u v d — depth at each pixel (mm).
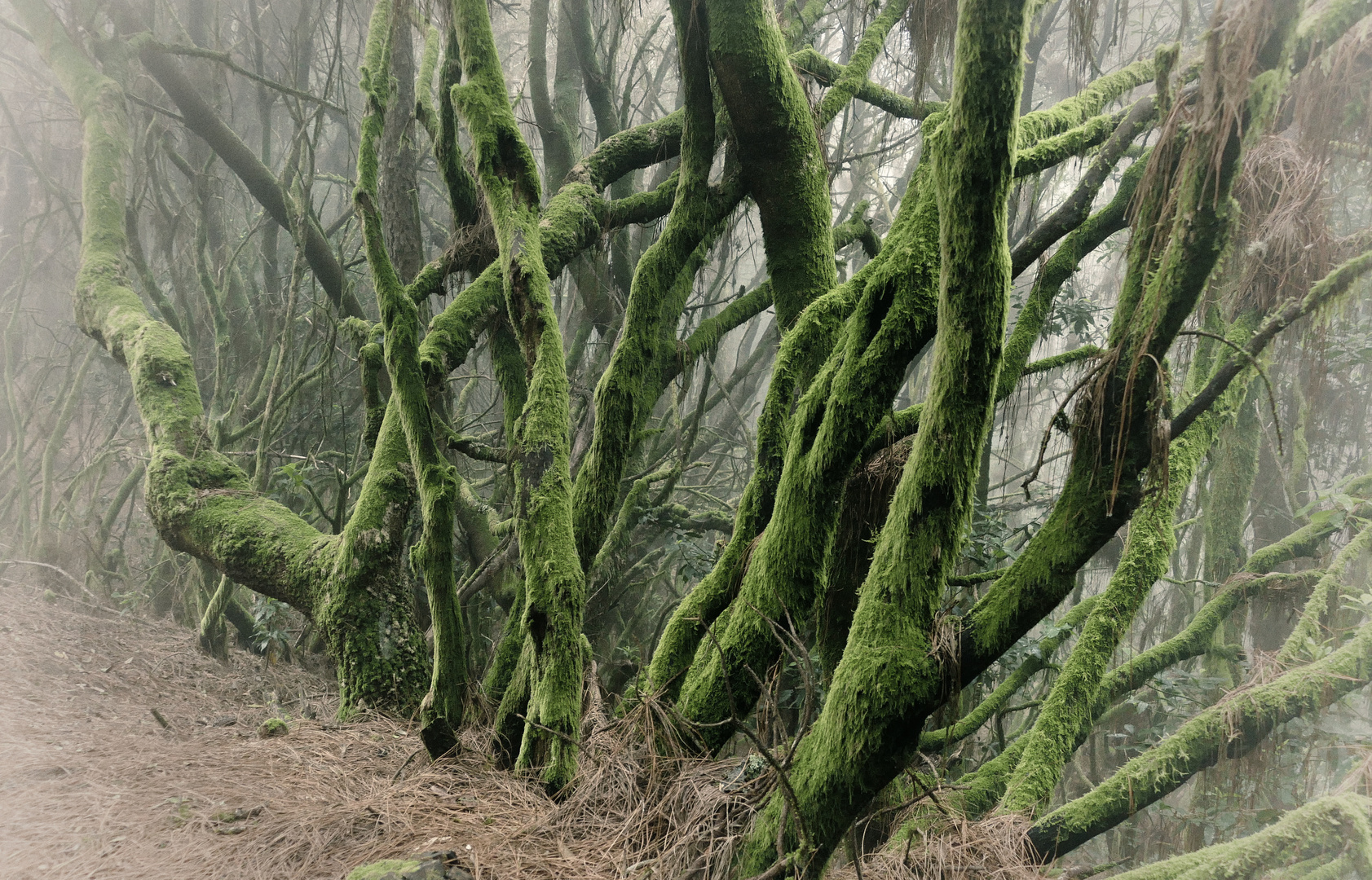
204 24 9758
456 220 5289
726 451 10242
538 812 3361
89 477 9289
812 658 4473
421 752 4016
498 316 5215
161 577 8172
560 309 9125
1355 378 6375
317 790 3465
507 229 3873
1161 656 5004
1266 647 6641
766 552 3293
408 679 4930
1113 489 2203
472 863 2875
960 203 2133
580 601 3670
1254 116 2037
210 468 5727
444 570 3930
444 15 4609
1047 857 3549
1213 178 2109
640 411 5160
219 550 5375
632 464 7484
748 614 3322
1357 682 3715
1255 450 5961
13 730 3744
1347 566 4695
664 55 10211
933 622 2395
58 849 2730
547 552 3646
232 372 9203
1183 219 2129
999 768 4445
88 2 7211
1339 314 3529
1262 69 2045
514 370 5195
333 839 2990
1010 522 9180
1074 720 3902
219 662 6211
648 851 3039
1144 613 8352
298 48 9523
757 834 2732
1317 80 2559
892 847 3170
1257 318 3760
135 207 7047
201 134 7516
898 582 2369
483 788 3576
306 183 8117
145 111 8523
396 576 5121
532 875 2855
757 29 4051
